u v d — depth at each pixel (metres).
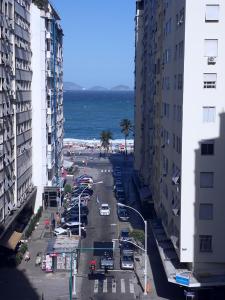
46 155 96.38
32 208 93.31
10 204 71.62
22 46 80.50
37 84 91.88
